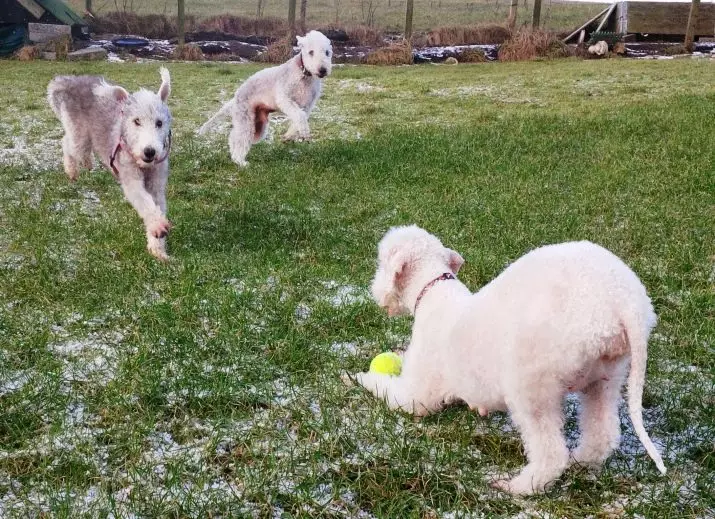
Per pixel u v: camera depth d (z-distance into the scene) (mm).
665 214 2793
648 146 3928
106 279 2207
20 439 1446
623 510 1264
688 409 1547
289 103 4129
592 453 1329
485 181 3424
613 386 1306
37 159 3947
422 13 12750
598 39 9594
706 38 10094
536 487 1278
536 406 1246
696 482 1319
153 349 1791
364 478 1339
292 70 4164
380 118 5344
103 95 2822
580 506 1278
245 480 1329
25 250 2473
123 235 2641
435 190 3332
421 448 1420
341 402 1593
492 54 9617
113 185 3389
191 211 3053
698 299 2055
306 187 3416
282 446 1439
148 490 1309
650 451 1157
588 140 4207
